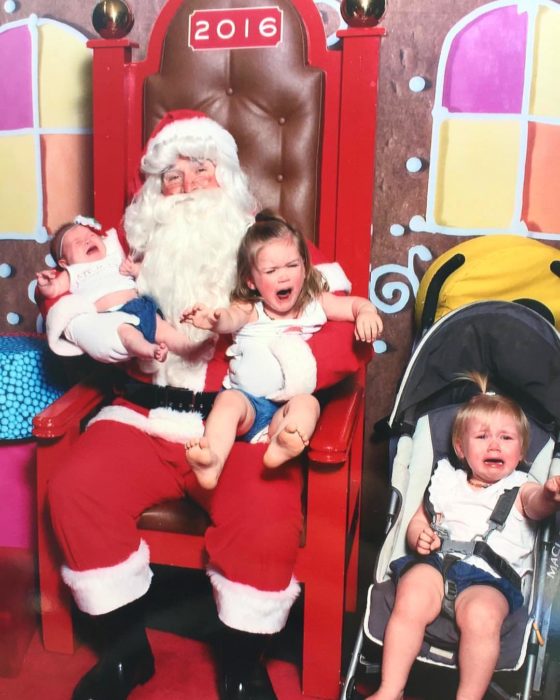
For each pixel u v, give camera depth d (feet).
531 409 4.17
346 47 4.54
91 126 5.70
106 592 3.80
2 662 4.19
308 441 3.76
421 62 5.12
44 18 5.57
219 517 3.78
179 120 4.45
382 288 5.51
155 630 4.42
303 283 4.11
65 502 3.79
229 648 3.85
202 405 4.16
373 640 3.74
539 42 4.99
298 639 4.46
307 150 4.71
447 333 4.24
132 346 4.04
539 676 3.73
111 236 4.51
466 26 5.02
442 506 4.00
